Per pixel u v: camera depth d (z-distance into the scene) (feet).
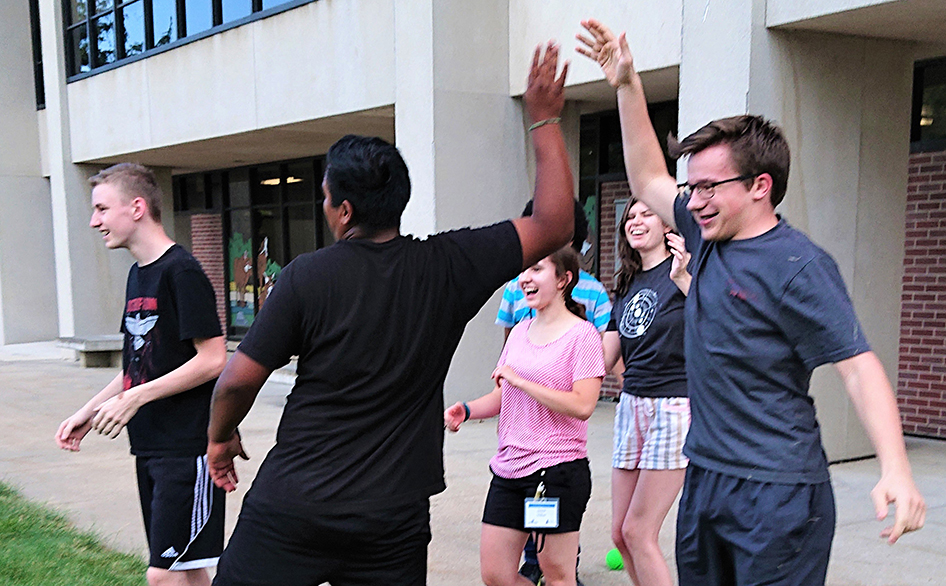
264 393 35.78
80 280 53.62
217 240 60.34
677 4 23.65
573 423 10.87
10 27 58.08
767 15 20.49
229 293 59.72
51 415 31.24
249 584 7.07
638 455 11.75
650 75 25.50
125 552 15.51
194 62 40.37
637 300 11.84
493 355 29.40
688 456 7.78
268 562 7.07
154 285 10.27
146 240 10.39
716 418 7.45
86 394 36.52
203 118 40.29
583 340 10.83
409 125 28.73
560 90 7.56
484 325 29.14
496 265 7.48
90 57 49.80
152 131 44.34
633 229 11.95
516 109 29.40
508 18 28.91
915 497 6.17
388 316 7.06
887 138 22.63
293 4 34.14
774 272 7.03
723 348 7.31
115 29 47.24
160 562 10.04
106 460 23.66
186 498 10.05
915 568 14.60
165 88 42.75
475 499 19.25
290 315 7.00
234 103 38.17
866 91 22.12
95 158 50.21
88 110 50.16
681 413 11.21
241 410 7.37
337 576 7.23
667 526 17.06
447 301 7.34
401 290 7.14
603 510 18.30
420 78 28.07
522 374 10.98
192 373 9.91
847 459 22.33
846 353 6.77
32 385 39.40
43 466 22.95
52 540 15.90
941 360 24.93
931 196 24.97
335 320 6.97
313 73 33.68
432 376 7.39
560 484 10.68
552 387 10.78
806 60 21.16
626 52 8.73
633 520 11.43
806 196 21.33
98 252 54.19
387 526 7.05
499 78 28.94
